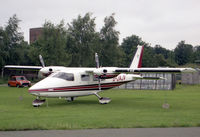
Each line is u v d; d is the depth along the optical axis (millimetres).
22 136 9875
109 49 66875
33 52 49906
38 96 19688
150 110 17719
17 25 62969
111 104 21438
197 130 10961
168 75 41594
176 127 11648
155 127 11633
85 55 63844
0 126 11461
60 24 50781
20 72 65938
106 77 21750
